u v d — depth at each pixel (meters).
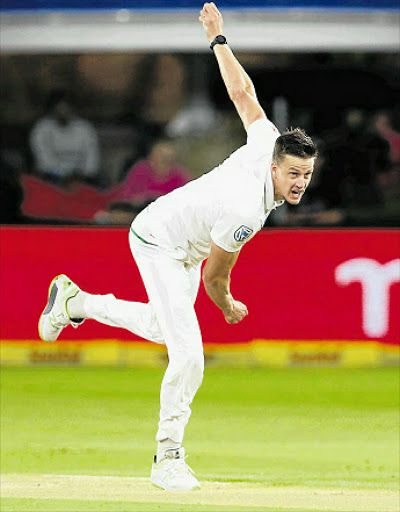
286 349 31.83
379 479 17.86
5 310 31.92
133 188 36.75
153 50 34.72
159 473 16.80
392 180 37.00
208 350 31.78
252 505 15.45
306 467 18.95
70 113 37.53
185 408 16.84
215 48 18.23
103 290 31.72
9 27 34.84
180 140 38.00
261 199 16.03
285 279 31.83
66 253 31.84
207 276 16.69
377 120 37.44
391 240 31.86
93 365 32.03
